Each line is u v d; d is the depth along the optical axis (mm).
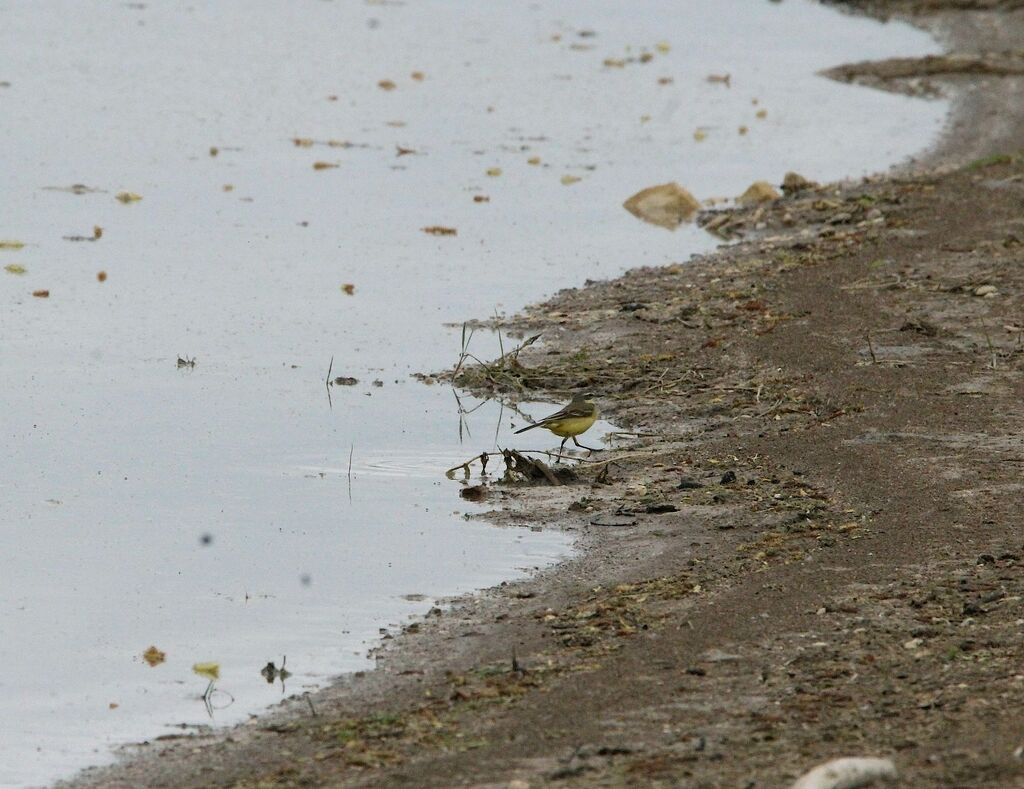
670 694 20094
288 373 37875
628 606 23906
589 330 40750
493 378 37188
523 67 80625
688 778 17016
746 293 42812
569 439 33094
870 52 83812
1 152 60000
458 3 98562
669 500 29047
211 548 27359
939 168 57875
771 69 79875
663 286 44406
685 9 97562
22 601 25094
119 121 66188
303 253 48812
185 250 48844
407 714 20312
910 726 18234
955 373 35688
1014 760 16516
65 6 92188
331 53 82812
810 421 33125
